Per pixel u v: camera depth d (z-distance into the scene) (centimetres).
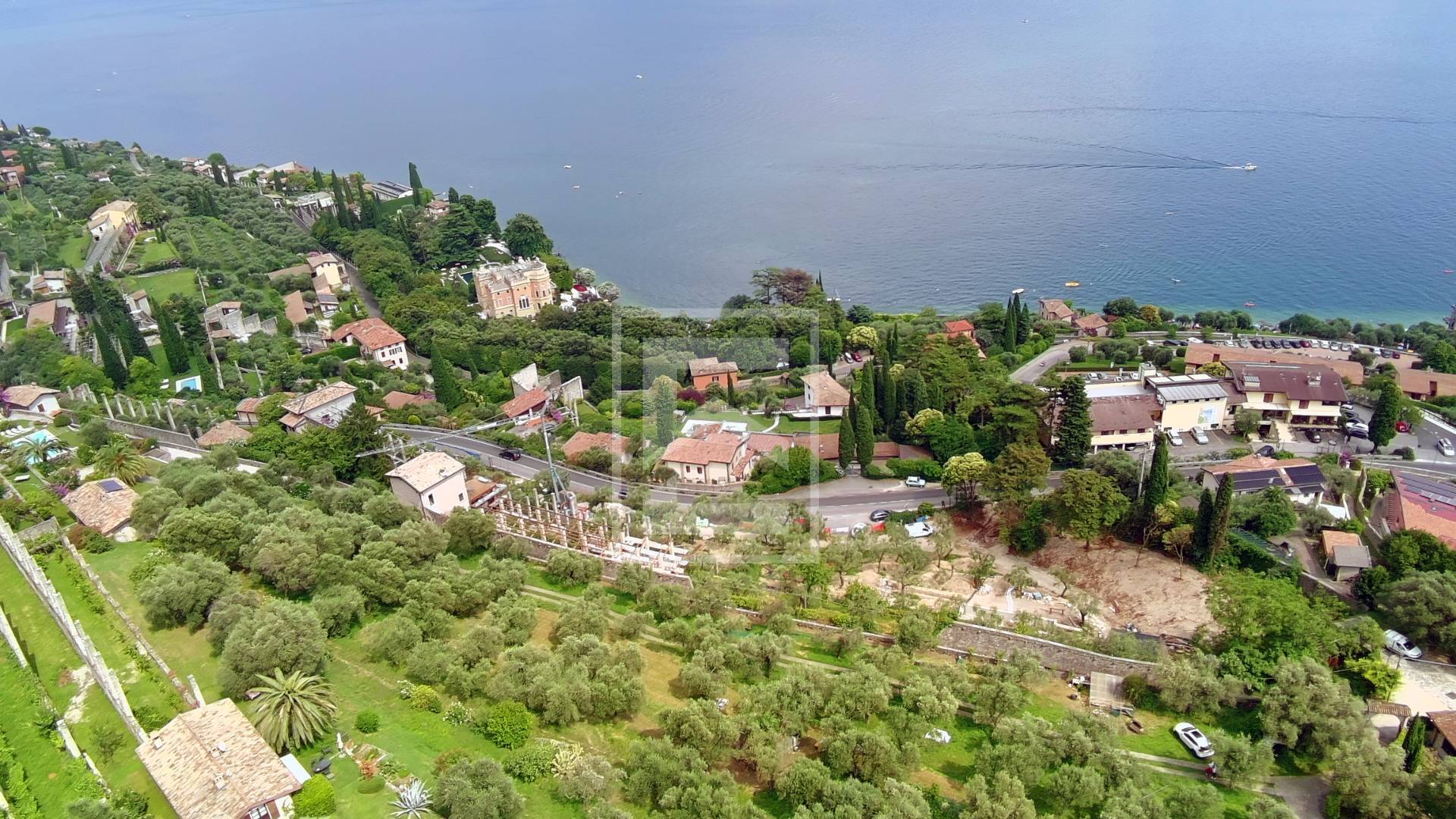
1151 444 10169
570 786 4725
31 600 6431
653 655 6209
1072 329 14788
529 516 8062
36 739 5091
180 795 4466
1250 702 6212
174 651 5822
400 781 4722
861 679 5719
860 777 5166
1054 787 5188
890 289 19112
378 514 7538
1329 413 10388
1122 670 6481
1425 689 6244
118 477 8225
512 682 5500
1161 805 5025
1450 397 11344
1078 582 7812
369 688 5638
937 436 9438
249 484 7819
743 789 5181
